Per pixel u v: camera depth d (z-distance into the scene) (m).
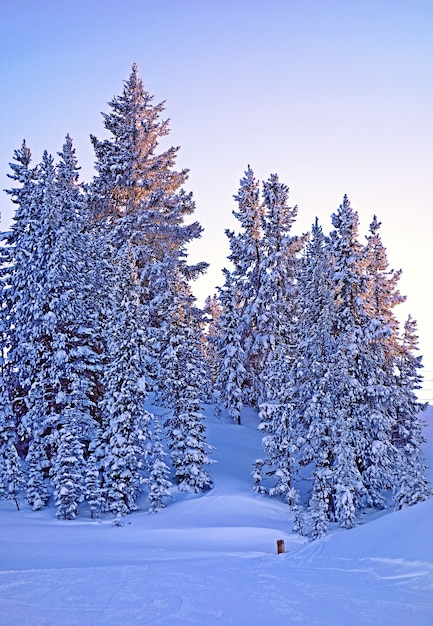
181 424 36.06
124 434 33.16
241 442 44.38
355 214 39.34
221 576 13.48
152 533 26.55
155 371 41.34
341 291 38.84
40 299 35.88
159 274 48.91
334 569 14.26
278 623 9.28
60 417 33.94
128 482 32.69
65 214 40.47
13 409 36.56
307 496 36.56
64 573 13.93
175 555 20.31
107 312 38.59
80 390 34.88
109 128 58.28
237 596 11.21
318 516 26.84
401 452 37.50
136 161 55.19
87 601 10.57
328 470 32.56
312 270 38.81
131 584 12.32
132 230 51.09
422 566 12.92
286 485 34.31
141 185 54.62
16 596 10.95
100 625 8.87
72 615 9.46
